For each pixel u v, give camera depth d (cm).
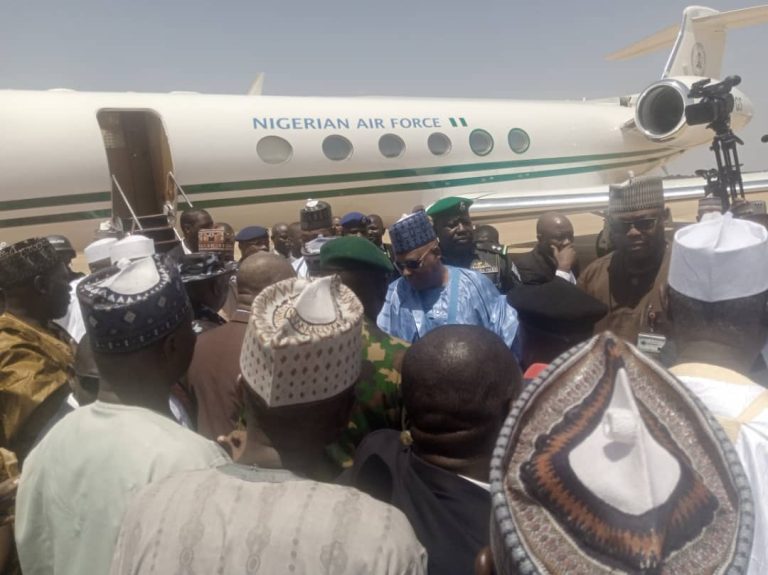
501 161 1575
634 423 83
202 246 648
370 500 142
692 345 181
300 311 157
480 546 166
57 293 366
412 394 181
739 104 1842
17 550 205
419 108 1492
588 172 1761
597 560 81
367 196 1420
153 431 187
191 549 135
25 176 1117
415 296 419
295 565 130
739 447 156
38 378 290
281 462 163
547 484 86
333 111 1375
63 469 187
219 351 330
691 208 2459
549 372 97
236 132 1266
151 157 1439
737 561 82
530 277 582
